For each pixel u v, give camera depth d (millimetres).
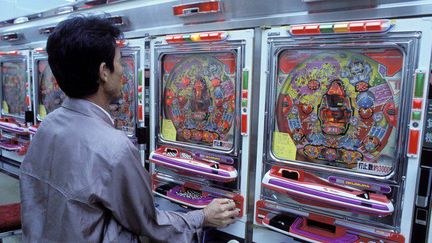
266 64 1901
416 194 1519
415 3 1474
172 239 1229
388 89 1603
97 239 1032
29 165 1151
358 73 1683
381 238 1615
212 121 2250
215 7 2088
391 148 1618
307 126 1858
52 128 1121
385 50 1588
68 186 1008
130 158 1049
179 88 2414
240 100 2020
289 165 1882
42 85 3621
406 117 1526
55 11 3289
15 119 4055
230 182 2107
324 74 1779
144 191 1098
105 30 1070
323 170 1766
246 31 1951
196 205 2115
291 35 1778
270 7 1894
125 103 2727
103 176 1001
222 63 2168
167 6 2348
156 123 2500
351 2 1627
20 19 3742
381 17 1565
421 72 1456
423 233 1519
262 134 1957
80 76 1050
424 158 1487
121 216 1070
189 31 2297
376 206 1527
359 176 1665
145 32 2551
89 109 1101
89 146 1023
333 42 1663
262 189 1981
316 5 1731
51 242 1034
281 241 1975
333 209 1730
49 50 1047
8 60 3951
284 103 1917
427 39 1440
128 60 2662
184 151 2318
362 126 1695
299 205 1839
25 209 1129
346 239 1672
